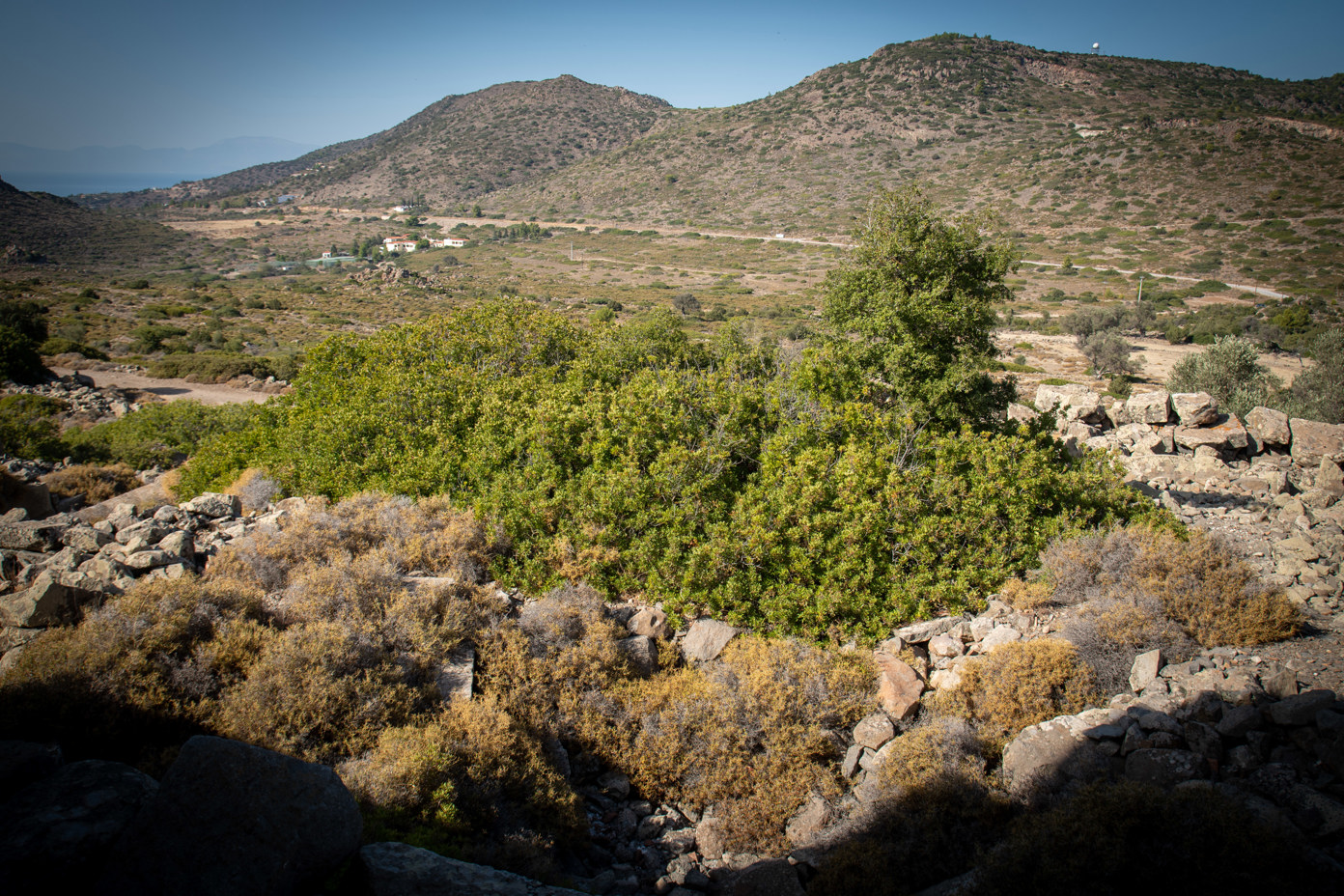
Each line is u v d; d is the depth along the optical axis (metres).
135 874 3.53
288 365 43.81
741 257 136.12
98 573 7.32
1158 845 4.31
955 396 14.20
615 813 6.45
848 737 6.95
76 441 23.17
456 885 4.03
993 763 6.23
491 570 9.19
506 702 6.51
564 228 185.38
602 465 10.55
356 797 4.82
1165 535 8.35
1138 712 5.83
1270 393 22.00
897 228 14.63
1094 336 48.34
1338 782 4.83
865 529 8.77
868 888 5.03
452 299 98.69
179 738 5.31
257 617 6.88
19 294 79.94
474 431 12.43
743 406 12.21
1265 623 6.92
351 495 11.31
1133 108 172.75
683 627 8.69
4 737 4.74
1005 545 9.22
